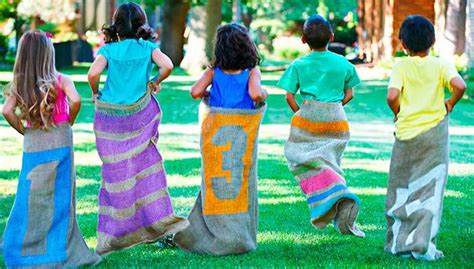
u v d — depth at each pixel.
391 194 10.17
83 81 47.03
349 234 11.05
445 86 10.11
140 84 9.73
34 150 9.32
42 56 9.23
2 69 53.97
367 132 26.17
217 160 10.11
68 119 9.44
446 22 49.28
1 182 15.83
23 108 9.20
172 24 64.19
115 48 9.78
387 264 9.62
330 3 92.12
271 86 45.84
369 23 70.50
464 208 13.67
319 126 10.96
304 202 14.12
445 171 10.00
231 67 10.10
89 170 17.34
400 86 9.99
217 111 10.07
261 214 13.04
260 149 21.53
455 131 26.50
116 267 9.47
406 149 10.02
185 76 54.31
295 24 98.31
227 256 10.09
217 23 59.59
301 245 10.83
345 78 11.01
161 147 21.44
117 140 9.67
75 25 56.91
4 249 9.21
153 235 9.84
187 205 13.46
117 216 9.68
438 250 10.23
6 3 56.12
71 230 9.43
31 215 9.26
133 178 9.69
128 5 9.87
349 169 18.09
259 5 93.06
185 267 9.44
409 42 10.02
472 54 42.16
